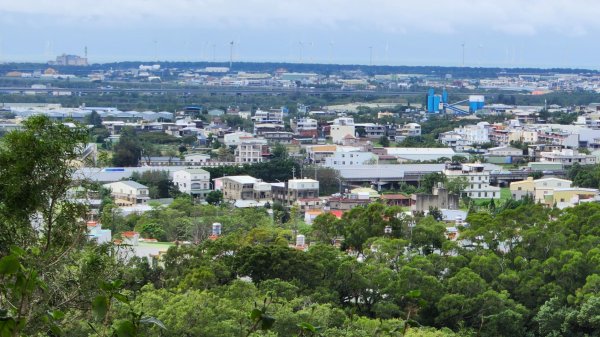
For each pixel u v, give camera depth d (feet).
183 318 463.83
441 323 597.11
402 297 608.19
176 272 618.03
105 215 467.11
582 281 650.43
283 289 571.28
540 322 606.14
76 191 348.18
